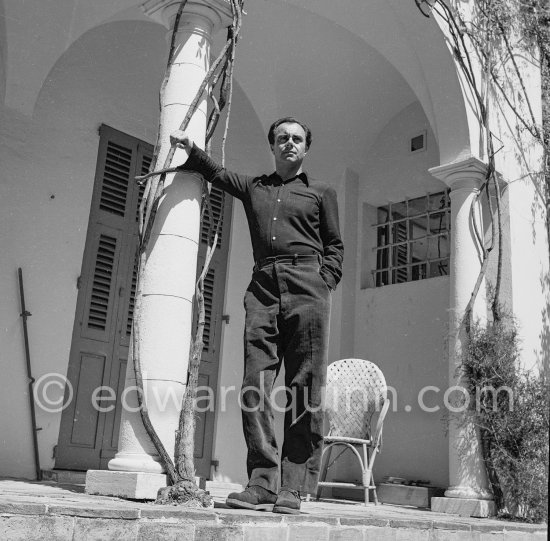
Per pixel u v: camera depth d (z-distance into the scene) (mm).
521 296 5961
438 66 5730
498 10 6375
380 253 7414
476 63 6004
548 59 7000
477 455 5223
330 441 5527
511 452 5156
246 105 7047
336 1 5867
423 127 7211
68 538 2164
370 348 7043
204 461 6297
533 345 6004
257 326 3055
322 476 5938
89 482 3182
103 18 5688
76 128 5844
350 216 7426
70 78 5840
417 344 6711
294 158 3197
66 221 5672
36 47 5418
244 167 7055
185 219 3520
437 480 6246
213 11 3840
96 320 5801
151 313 3402
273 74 6789
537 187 6461
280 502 2867
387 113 7398
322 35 6488
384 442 6676
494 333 5379
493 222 5777
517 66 6539
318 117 7188
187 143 3303
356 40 6547
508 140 6188
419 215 7105
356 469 6719
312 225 3158
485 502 5031
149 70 6379
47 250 5523
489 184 6023
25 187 5465
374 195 7438
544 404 5262
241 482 6492
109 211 6020
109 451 5699
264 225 3150
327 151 7402
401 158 7312
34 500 2496
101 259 5895
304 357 3004
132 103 6258
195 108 3521
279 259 3100
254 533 2635
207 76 3594
